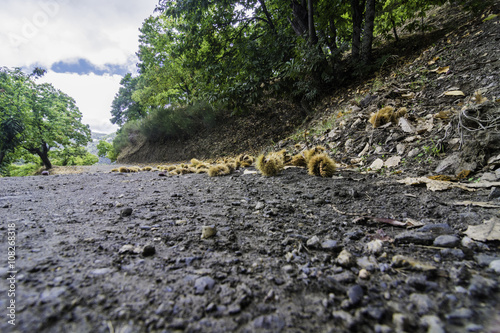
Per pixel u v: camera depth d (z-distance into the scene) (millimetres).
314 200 2648
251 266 1429
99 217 2279
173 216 2279
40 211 2537
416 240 1610
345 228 1940
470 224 1745
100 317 1005
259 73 9148
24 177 6602
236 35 11055
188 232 1892
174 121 16750
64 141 25734
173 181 4414
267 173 4055
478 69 4680
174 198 2986
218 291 1194
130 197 3129
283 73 9109
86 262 1417
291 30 10602
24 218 2270
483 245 1477
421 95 5020
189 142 15930
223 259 1495
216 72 10391
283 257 1534
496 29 5633
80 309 1038
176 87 19875
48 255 1490
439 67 5605
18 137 20000
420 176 2973
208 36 10609
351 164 4180
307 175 3809
